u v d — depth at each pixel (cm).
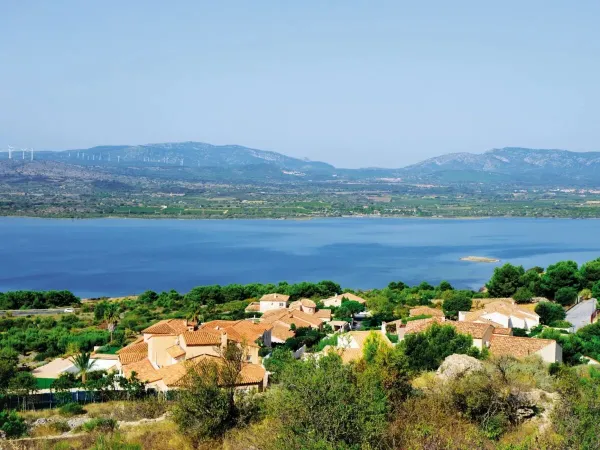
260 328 10681
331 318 14238
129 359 8406
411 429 3750
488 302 13512
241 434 4272
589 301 13650
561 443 3400
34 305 18262
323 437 3409
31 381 7500
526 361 6625
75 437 4947
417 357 6334
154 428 4959
